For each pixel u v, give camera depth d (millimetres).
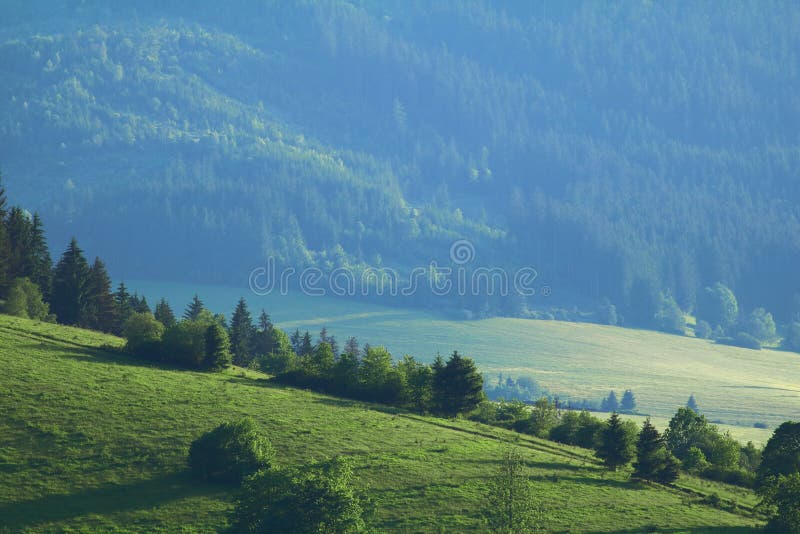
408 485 88438
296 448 94750
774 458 113750
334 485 71438
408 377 133625
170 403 104188
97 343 131875
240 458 86062
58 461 85188
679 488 105125
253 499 72125
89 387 105250
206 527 75875
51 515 75625
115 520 75938
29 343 121375
